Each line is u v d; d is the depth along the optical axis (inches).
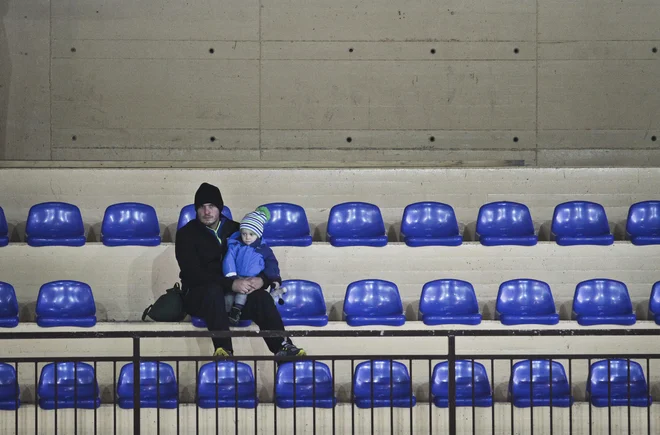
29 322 1098.7
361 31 1550.2
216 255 1037.2
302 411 999.0
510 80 1557.6
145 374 1018.1
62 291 1103.6
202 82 1540.4
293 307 1112.8
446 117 1556.3
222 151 1542.8
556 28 1556.3
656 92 1556.3
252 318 1016.2
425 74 1553.9
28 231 1224.2
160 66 1535.4
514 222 1273.4
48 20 1520.7
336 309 1198.3
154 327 1060.5
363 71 1550.2
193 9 1539.1
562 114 1557.6
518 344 1102.4
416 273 1206.3
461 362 1037.8
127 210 1243.8
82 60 1526.8
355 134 1551.4
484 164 1544.0
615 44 1556.3
